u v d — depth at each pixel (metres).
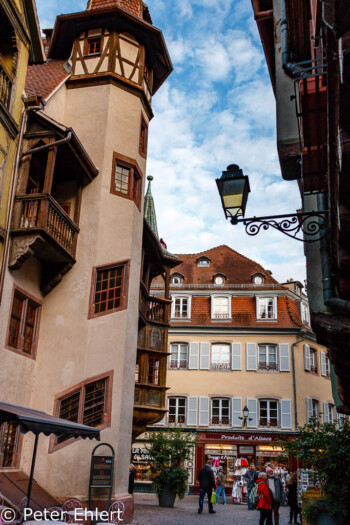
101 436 12.88
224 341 33.00
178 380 32.47
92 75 16.33
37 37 13.23
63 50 17.95
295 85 6.05
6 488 10.40
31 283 13.09
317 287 6.77
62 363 13.27
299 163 6.69
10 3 12.20
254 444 30.38
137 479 29.56
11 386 11.93
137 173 16.25
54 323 13.62
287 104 7.29
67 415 12.94
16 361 12.21
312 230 6.01
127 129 16.17
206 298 34.69
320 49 6.18
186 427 31.28
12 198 11.86
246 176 6.53
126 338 14.17
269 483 11.17
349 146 3.64
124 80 16.47
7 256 11.63
